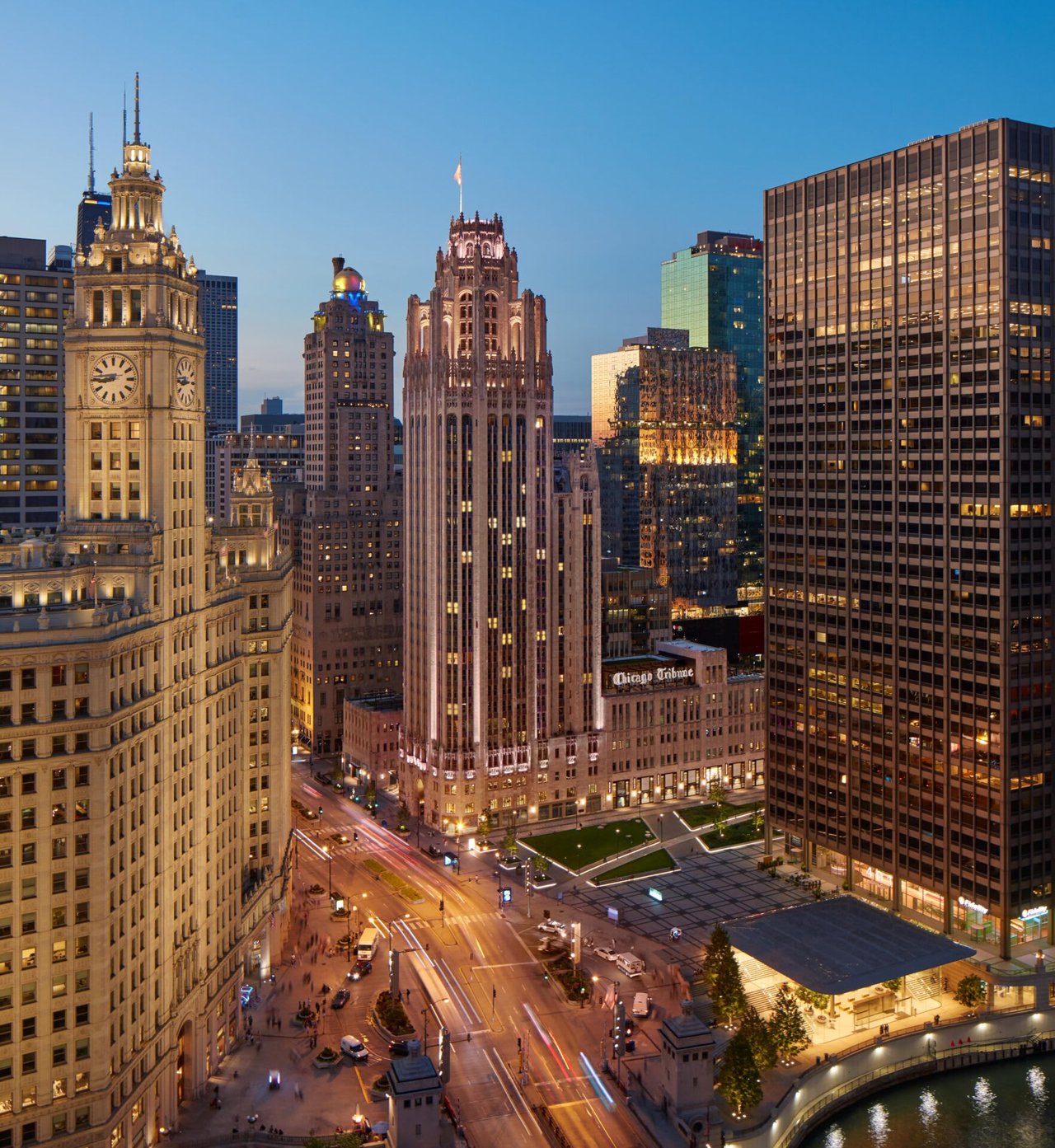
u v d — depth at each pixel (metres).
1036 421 171.00
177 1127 125.69
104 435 131.00
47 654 106.81
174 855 130.25
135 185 135.00
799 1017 140.38
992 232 170.12
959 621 175.62
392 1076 120.94
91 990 109.31
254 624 164.25
